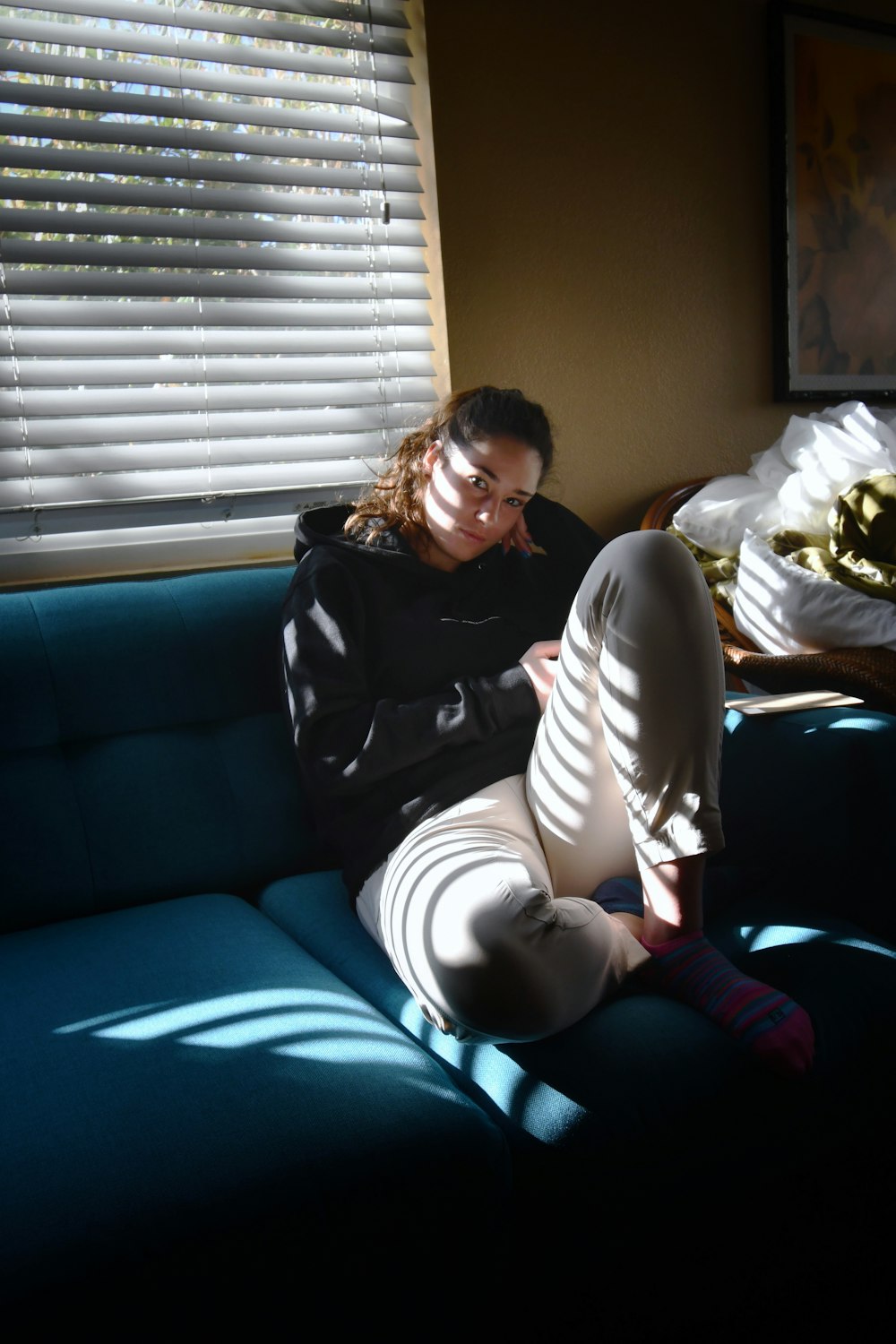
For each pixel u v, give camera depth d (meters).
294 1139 0.88
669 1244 1.03
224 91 1.93
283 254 2.00
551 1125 0.99
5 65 1.74
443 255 2.11
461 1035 1.08
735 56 2.45
